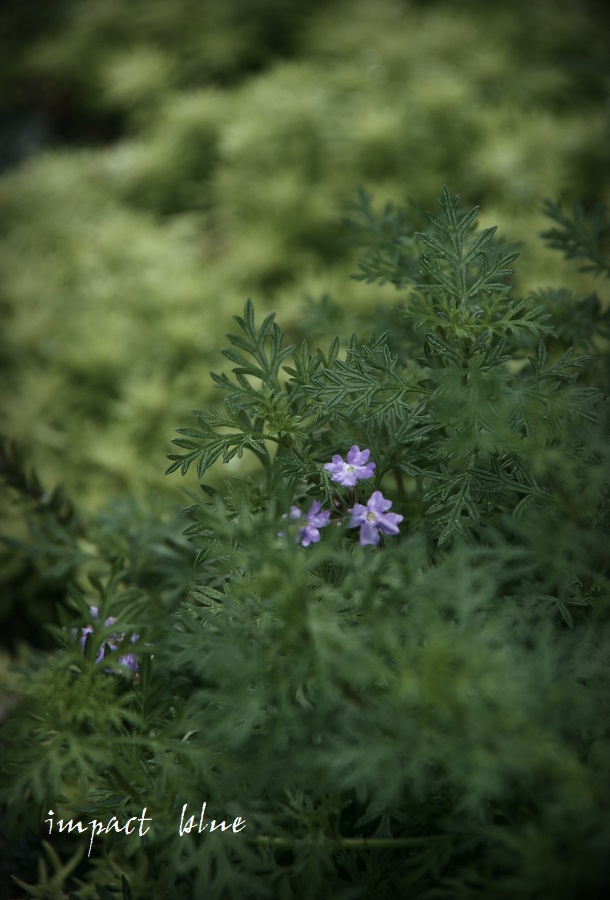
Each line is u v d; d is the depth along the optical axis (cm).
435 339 32
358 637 28
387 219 39
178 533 40
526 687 27
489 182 75
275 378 33
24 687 32
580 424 31
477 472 32
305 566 29
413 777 28
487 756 27
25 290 75
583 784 26
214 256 80
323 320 42
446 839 30
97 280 74
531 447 30
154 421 62
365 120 80
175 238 79
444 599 28
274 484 33
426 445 33
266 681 28
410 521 34
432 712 28
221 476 55
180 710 30
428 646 28
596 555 31
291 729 29
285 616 28
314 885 30
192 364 67
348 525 31
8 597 52
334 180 79
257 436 33
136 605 32
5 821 29
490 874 29
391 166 79
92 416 66
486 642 28
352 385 32
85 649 31
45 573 40
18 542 41
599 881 26
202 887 29
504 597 32
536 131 78
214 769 32
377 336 35
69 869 36
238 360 33
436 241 32
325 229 75
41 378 66
